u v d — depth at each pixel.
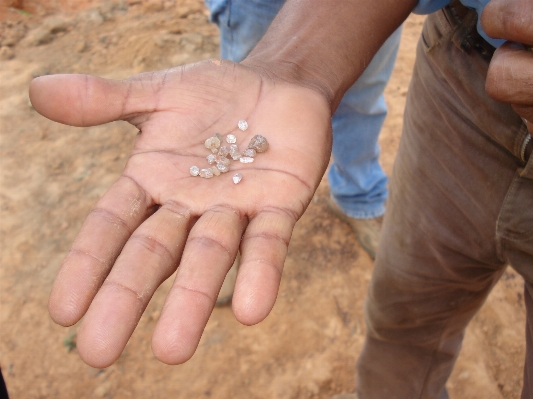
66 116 0.23
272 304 0.19
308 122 0.24
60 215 0.54
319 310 0.47
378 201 0.51
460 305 0.30
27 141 0.62
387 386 0.35
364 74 0.40
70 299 0.20
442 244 0.27
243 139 0.25
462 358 0.43
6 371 0.42
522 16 0.16
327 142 0.24
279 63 0.26
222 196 0.23
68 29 0.81
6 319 0.46
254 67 0.25
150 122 0.25
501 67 0.17
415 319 0.31
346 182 0.49
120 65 0.73
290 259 0.51
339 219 0.54
